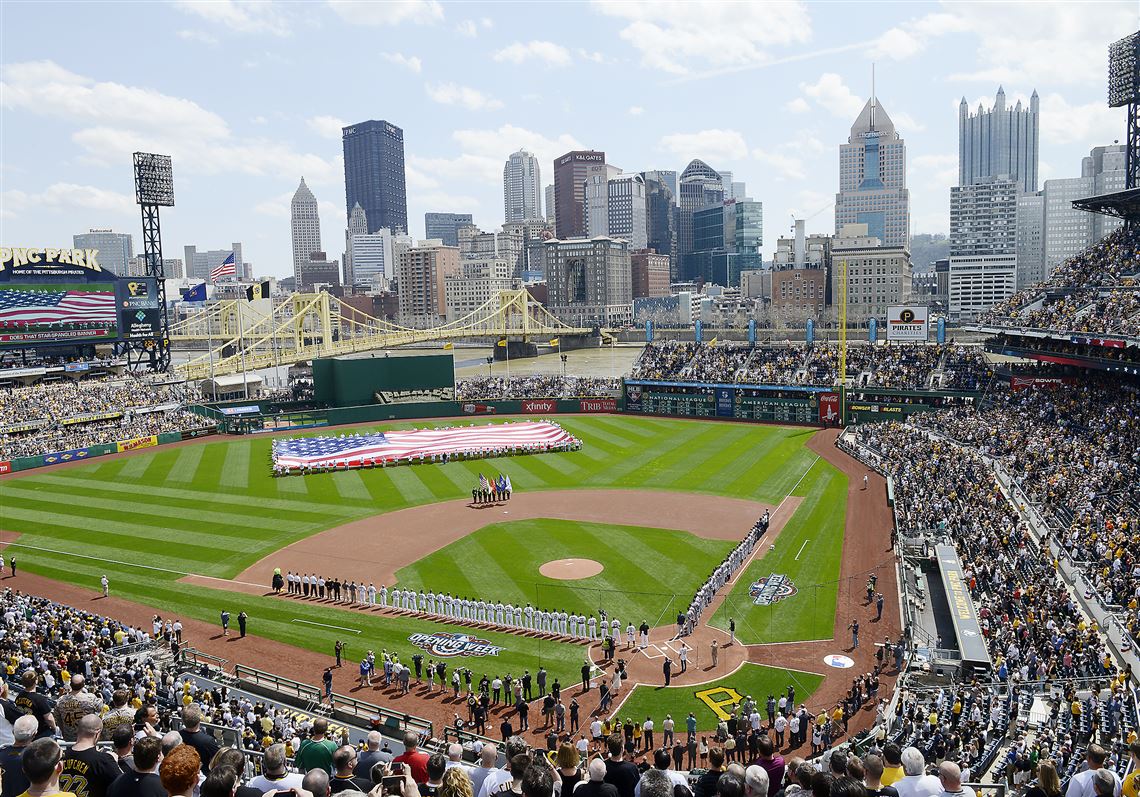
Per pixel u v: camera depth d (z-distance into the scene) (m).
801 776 13.55
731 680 44.09
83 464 101.44
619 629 50.59
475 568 61.53
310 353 179.75
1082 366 96.31
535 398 139.50
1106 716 34.19
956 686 40.91
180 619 53.59
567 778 14.51
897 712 38.28
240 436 120.75
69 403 118.62
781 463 96.44
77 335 128.38
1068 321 89.69
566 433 112.31
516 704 41.38
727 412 131.00
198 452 108.38
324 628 52.03
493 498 81.94
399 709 41.94
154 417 121.69
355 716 40.91
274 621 53.16
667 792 11.46
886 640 48.38
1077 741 32.69
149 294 136.75
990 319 109.50
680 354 143.00
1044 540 57.78
